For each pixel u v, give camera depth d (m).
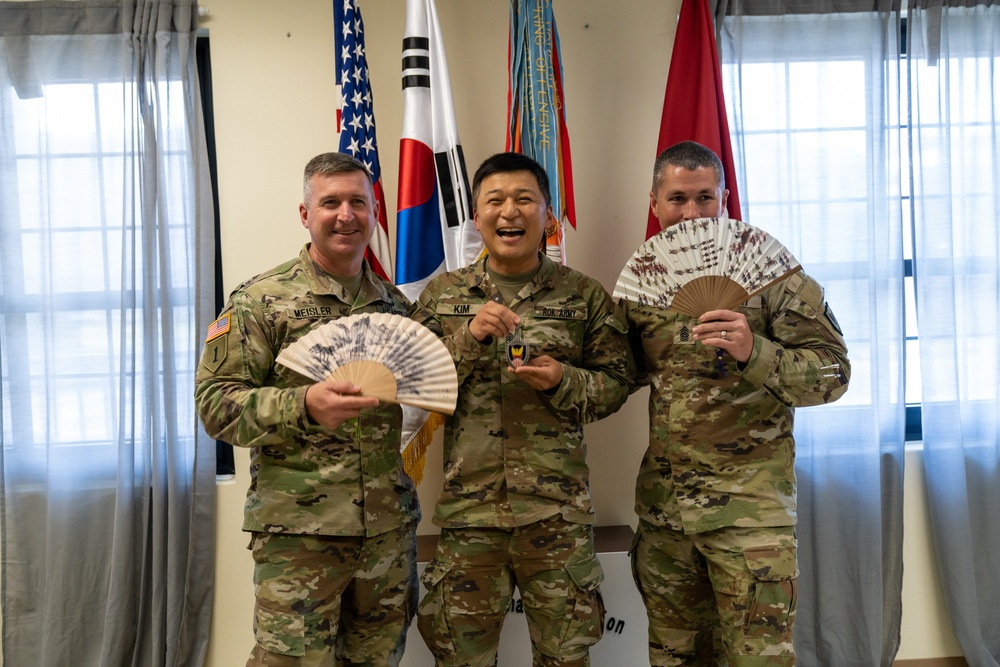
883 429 2.37
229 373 1.62
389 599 1.70
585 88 2.39
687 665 1.81
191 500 2.28
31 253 2.30
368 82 2.23
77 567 2.29
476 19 2.37
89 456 2.30
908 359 2.47
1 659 2.30
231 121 2.34
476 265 1.85
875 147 2.33
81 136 2.29
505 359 1.72
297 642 1.56
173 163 2.28
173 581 2.26
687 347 1.74
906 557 2.44
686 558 1.76
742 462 1.69
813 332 1.73
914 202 2.37
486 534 1.70
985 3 2.37
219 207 2.35
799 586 2.35
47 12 2.27
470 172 2.38
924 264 2.37
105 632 2.23
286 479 1.62
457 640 1.69
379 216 2.19
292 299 1.68
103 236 2.30
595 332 1.79
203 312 2.26
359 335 1.53
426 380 1.52
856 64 2.35
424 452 2.12
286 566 1.59
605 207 2.40
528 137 2.15
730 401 1.70
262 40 2.34
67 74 2.29
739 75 2.32
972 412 2.41
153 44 2.25
